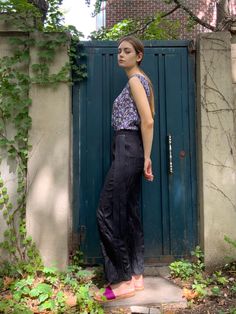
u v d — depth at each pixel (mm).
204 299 3115
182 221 3818
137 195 3330
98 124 3822
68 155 3529
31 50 3535
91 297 3109
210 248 3594
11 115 3543
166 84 3865
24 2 3682
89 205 3793
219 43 3711
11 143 3523
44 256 3467
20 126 3523
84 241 3766
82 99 3824
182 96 3867
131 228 3312
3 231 3543
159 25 8227
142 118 3080
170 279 3520
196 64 3844
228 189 3635
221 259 3588
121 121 3195
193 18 7758
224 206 3623
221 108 3676
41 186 3490
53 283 3283
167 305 3074
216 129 3660
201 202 3705
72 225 3771
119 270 3117
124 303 3076
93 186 3799
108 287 3160
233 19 4023
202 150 3652
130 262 3311
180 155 3834
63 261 3463
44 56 3490
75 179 3795
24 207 3537
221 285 3324
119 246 3105
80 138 3811
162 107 3854
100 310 2924
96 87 3824
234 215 3623
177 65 3885
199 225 3797
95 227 3779
